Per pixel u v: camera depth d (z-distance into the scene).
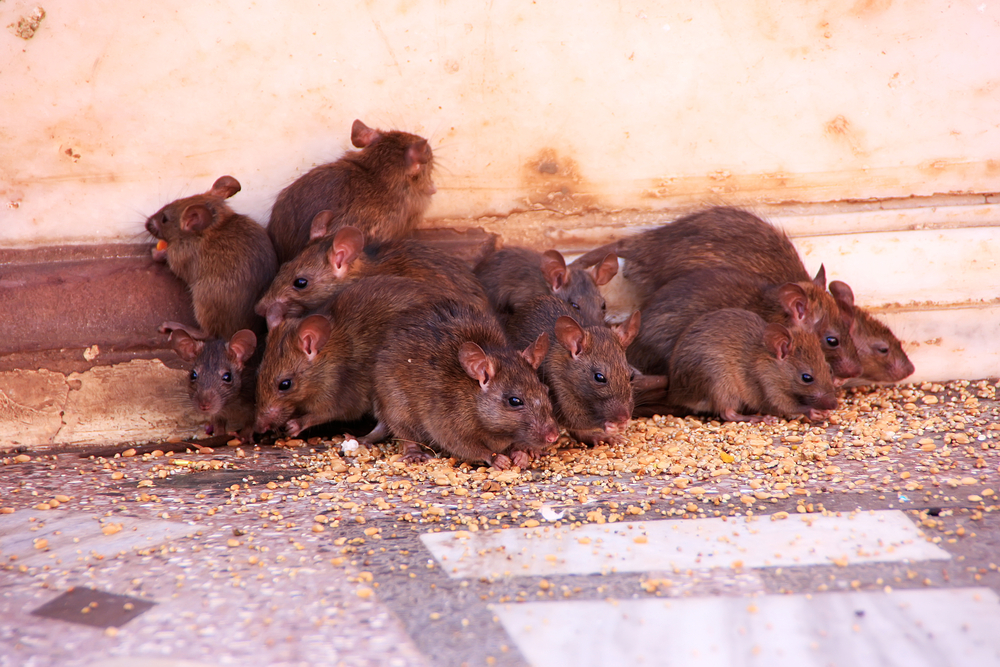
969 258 7.03
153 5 6.28
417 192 6.54
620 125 6.93
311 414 6.02
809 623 3.31
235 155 6.59
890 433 5.72
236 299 6.18
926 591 3.53
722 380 6.29
